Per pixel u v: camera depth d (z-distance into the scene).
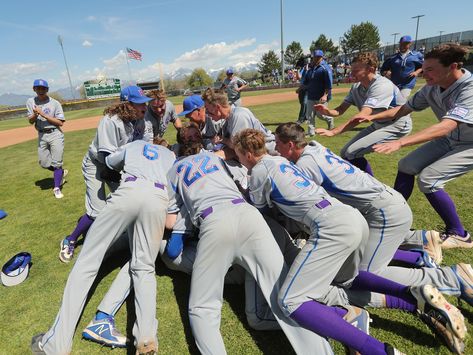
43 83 4.92
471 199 3.96
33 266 3.32
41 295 2.89
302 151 2.54
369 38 55.62
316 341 1.95
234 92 9.32
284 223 3.06
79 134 11.86
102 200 3.39
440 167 2.85
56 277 3.12
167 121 4.35
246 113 3.19
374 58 3.55
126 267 2.65
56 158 5.19
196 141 3.05
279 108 13.65
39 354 2.20
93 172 3.36
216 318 2.18
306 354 1.94
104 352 2.28
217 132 3.78
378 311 2.44
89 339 2.38
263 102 17.31
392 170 5.05
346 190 2.39
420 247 2.88
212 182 2.47
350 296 2.37
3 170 7.26
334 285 2.43
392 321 2.34
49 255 3.51
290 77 34.09
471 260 2.86
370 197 2.37
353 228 2.01
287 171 2.25
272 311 2.08
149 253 2.50
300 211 2.19
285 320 2.05
